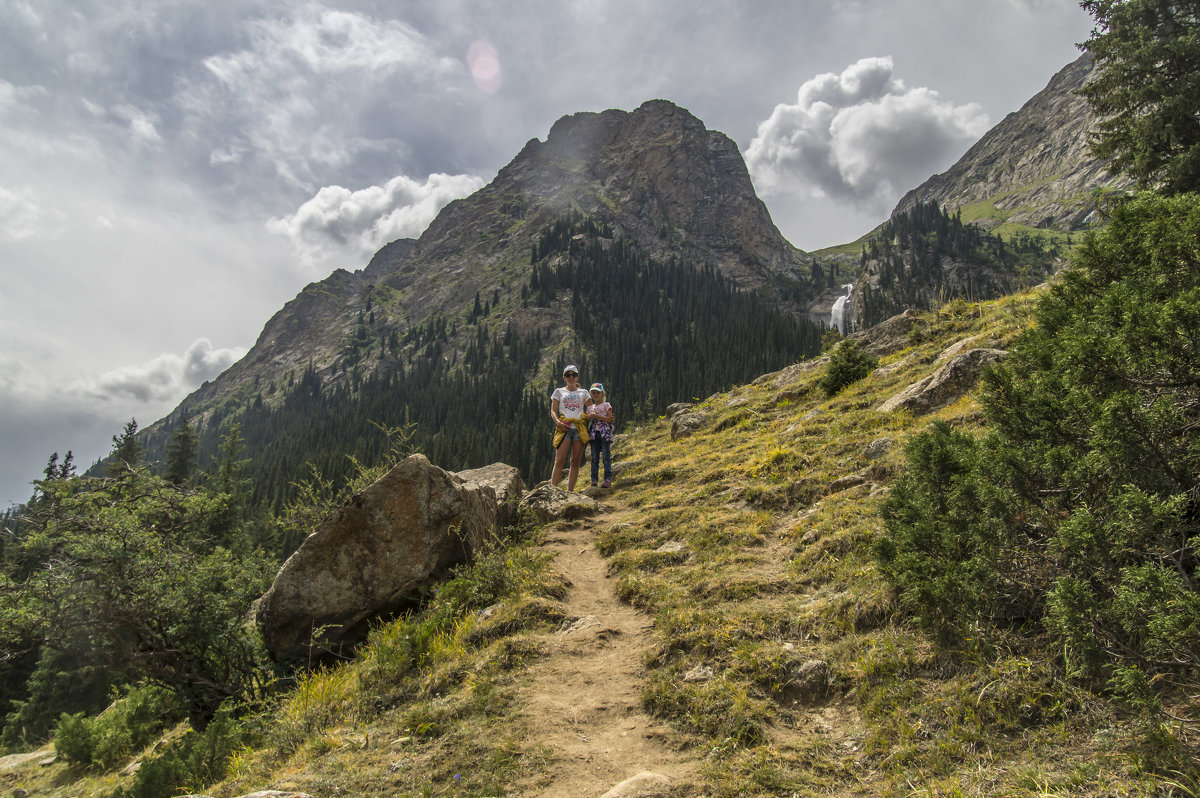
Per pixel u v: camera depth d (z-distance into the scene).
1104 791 2.38
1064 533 3.16
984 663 3.33
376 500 6.91
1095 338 3.52
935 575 3.75
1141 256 4.11
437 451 82.38
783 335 139.25
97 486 11.43
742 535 6.62
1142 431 3.15
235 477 53.56
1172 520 2.87
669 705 3.79
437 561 6.94
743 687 3.76
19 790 10.12
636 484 10.86
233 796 3.75
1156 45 16.33
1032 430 3.84
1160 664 2.80
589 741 3.57
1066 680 3.08
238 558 10.73
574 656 4.65
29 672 28.34
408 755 3.68
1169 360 3.26
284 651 6.73
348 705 4.71
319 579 6.72
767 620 4.47
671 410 19.98
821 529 5.94
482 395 141.75
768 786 2.91
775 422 12.66
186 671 8.89
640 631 5.01
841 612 4.32
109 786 8.74
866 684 3.53
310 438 143.88
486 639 5.17
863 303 166.50
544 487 9.95
